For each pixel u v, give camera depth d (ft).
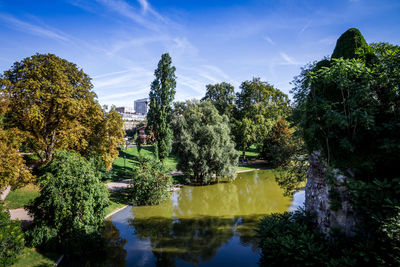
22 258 31.45
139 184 65.16
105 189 42.16
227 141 90.89
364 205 23.20
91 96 67.46
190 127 90.48
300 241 25.73
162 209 62.13
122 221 53.36
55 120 57.82
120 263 35.42
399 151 22.34
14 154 43.55
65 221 35.53
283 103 137.80
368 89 23.79
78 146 63.36
